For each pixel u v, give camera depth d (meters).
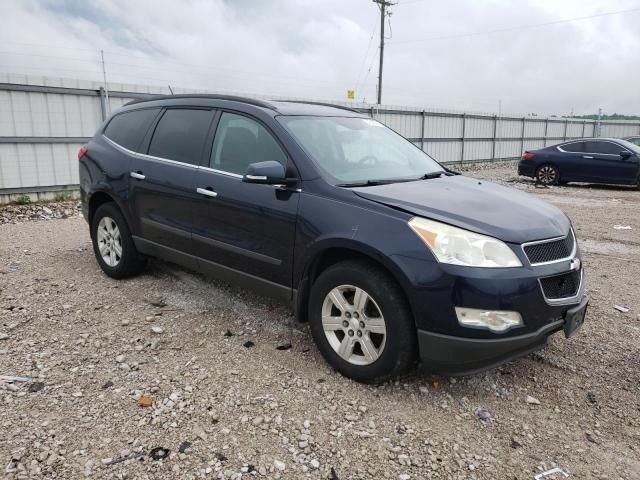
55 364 3.46
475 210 3.20
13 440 2.64
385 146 4.36
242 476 2.45
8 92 10.23
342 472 2.51
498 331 2.87
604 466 2.64
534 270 2.97
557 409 3.14
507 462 2.65
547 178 15.25
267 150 3.81
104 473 2.44
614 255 6.94
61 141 11.10
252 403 3.05
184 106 4.61
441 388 3.32
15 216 9.17
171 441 2.69
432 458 2.64
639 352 3.91
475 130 25.62
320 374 3.42
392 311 3.05
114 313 4.36
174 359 3.58
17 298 4.64
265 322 4.23
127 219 4.91
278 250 3.62
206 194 4.04
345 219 3.24
